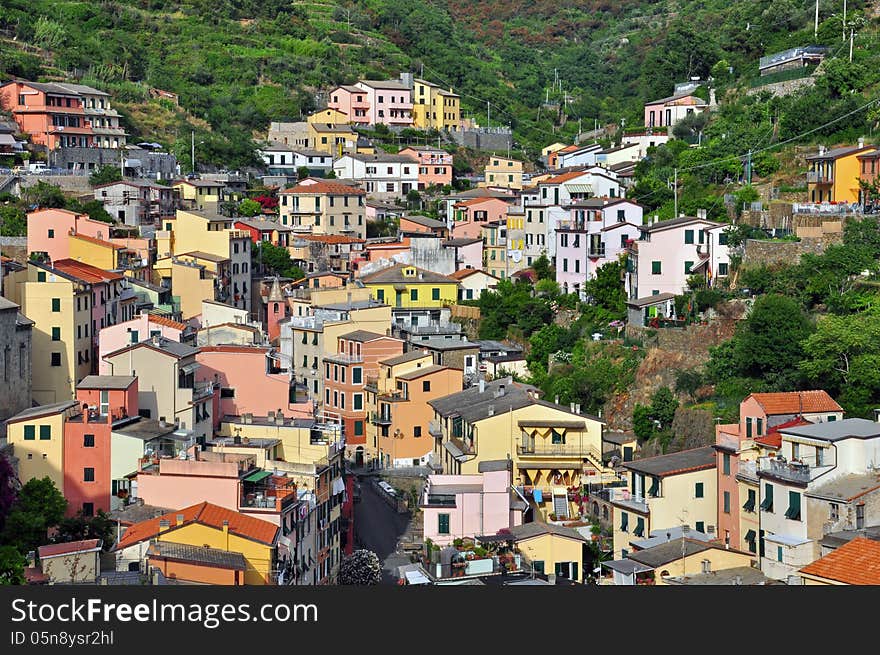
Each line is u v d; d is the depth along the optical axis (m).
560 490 151.12
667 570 121.12
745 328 172.50
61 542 117.81
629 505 137.25
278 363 187.12
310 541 129.38
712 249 194.88
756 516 127.44
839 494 116.88
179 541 109.25
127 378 147.00
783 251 187.00
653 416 172.50
